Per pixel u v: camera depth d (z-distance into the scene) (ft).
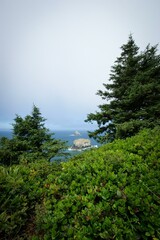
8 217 10.28
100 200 11.54
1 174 12.62
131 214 10.08
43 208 11.55
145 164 14.40
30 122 46.78
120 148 19.61
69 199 11.56
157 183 11.82
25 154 40.19
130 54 42.37
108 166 14.44
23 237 10.52
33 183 14.02
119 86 41.68
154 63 39.81
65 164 16.76
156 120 33.50
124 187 12.02
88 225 9.45
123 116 36.45
